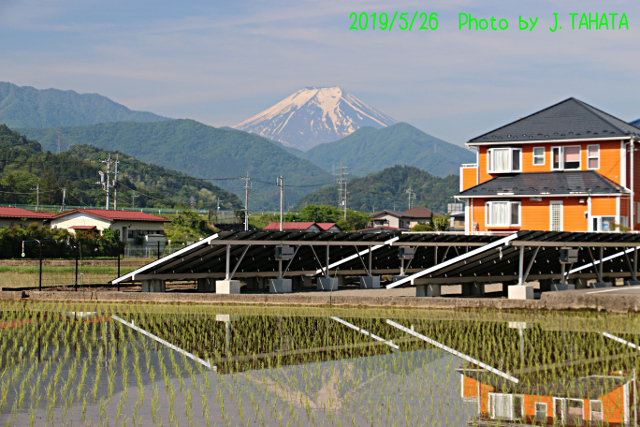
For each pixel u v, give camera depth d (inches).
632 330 714.8
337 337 700.7
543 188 1509.6
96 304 1015.6
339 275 1264.8
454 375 534.9
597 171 1535.4
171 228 3250.5
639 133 1553.9
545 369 550.6
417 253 1274.6
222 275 1130.0
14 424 414.0
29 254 2180.1
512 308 863.7
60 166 5684.1
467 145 1670.8
